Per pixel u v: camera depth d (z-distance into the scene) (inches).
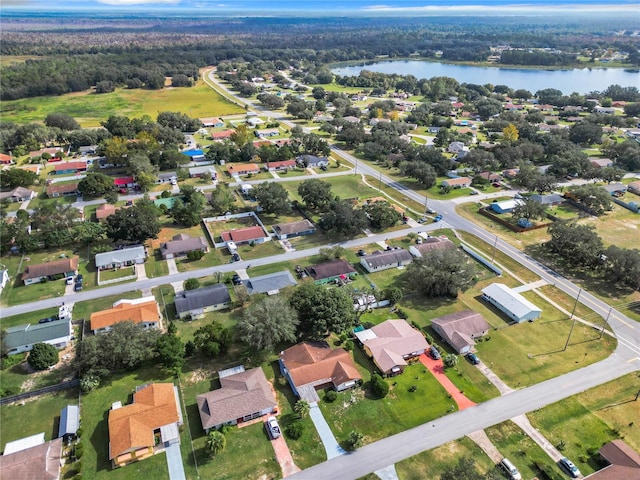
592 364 3442.4
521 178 6924.2
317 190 5816.9
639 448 2763.3
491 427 2898.6
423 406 3056.1
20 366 3361.2
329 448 2753.4
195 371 3329.2
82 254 4884.4
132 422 2760.8
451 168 7465.6
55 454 2618.1
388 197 6545.3
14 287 4308.6
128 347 3189.0
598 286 4451.3
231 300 4099.4
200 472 2596.0
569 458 2696.9
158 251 4948.3
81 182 6190.9
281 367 3348.9
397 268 4714.6
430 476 2586.1
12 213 5693.9
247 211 5964.6
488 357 3506.4
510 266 4783.5
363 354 3523.6
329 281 4404.5
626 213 6117.1
